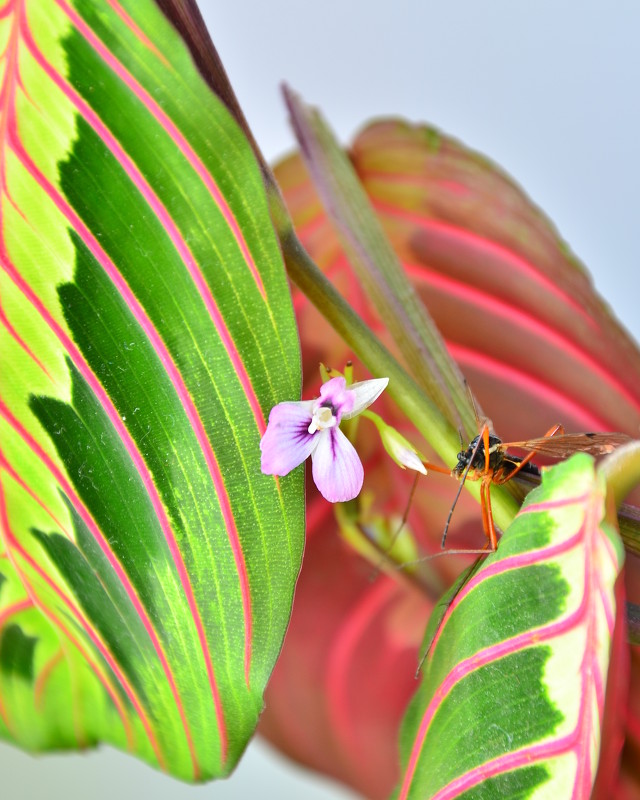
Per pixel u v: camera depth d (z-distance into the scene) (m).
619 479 0.23
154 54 0.22
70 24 0.22
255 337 0.23
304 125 0.28
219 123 0.22
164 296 0.23
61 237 0.23
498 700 0.23
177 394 0.23
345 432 0.24
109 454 0.24
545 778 0.23
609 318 0.29
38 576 0.25
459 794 0.23
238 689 0.24
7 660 0.27
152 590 0.24
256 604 0.24
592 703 0.23
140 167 0.23
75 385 0.24
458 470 0.24
